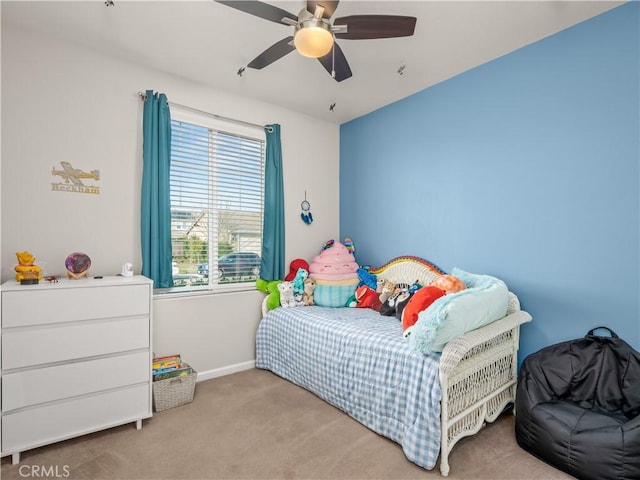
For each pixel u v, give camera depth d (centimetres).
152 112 258
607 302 202
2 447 177
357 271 339
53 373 190
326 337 249
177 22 211
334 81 289
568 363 200
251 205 328
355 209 373
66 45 232
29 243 220
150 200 257
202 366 292
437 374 177
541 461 183
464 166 274
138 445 197
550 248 226
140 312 218
